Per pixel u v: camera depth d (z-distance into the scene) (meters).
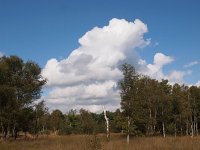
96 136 26.02
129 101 39.91
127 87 40.31
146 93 51.78
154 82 59.84
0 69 53.69
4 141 46.34
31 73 58.31
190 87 71.62
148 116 51.06
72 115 93.69
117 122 39.78
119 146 28.06
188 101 65.19
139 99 40.62
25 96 56.97
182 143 30.39
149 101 54.31
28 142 41.22
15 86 55.44
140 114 40.66
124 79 40.31
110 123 44.53
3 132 57.16
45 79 59.38
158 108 60.91
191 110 65.06
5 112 53.62
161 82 66.62
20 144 36.59
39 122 65.31
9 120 53.81
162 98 58.66
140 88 41.38
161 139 36.69
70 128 80.56
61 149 27.88
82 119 78.88
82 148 26.81
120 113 40.34
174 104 64.06
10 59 57.50
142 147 27.69
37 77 58.84
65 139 43.31
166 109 61.00
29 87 56.78
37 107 60.59
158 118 61.41
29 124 59.88
